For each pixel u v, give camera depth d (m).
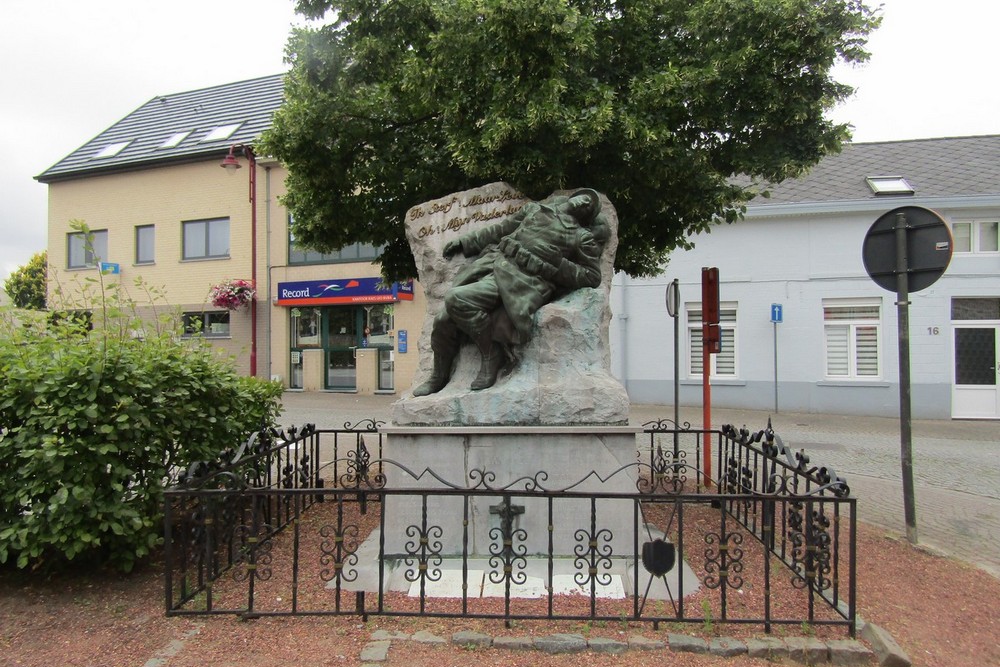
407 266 7.11
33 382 3.87
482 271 4.52
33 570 4.16
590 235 4.49
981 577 4.42
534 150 4.80
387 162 5.98
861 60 4.78
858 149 17.50
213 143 18.38
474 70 4.93
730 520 5.48
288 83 5.71
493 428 4.21
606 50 5.43
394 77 5.53
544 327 4.38
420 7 5.16
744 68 4.77
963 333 14.70
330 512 5.63
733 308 15.39
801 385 14.98
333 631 3.31
